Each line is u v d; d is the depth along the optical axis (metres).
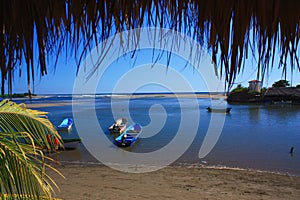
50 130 2.07
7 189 1.78
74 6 0.74
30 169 1.85
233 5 0.69
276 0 0.66
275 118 28.06
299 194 6.98
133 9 0.79
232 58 0.71
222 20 0.70
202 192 7.11
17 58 0.79
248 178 8.41
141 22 0.79
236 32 0.70
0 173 1.74
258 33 0.70
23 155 1.81
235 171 9.27
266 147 13.73
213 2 0.71
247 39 0.71
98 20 0.75
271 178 8.44
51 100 67.94
